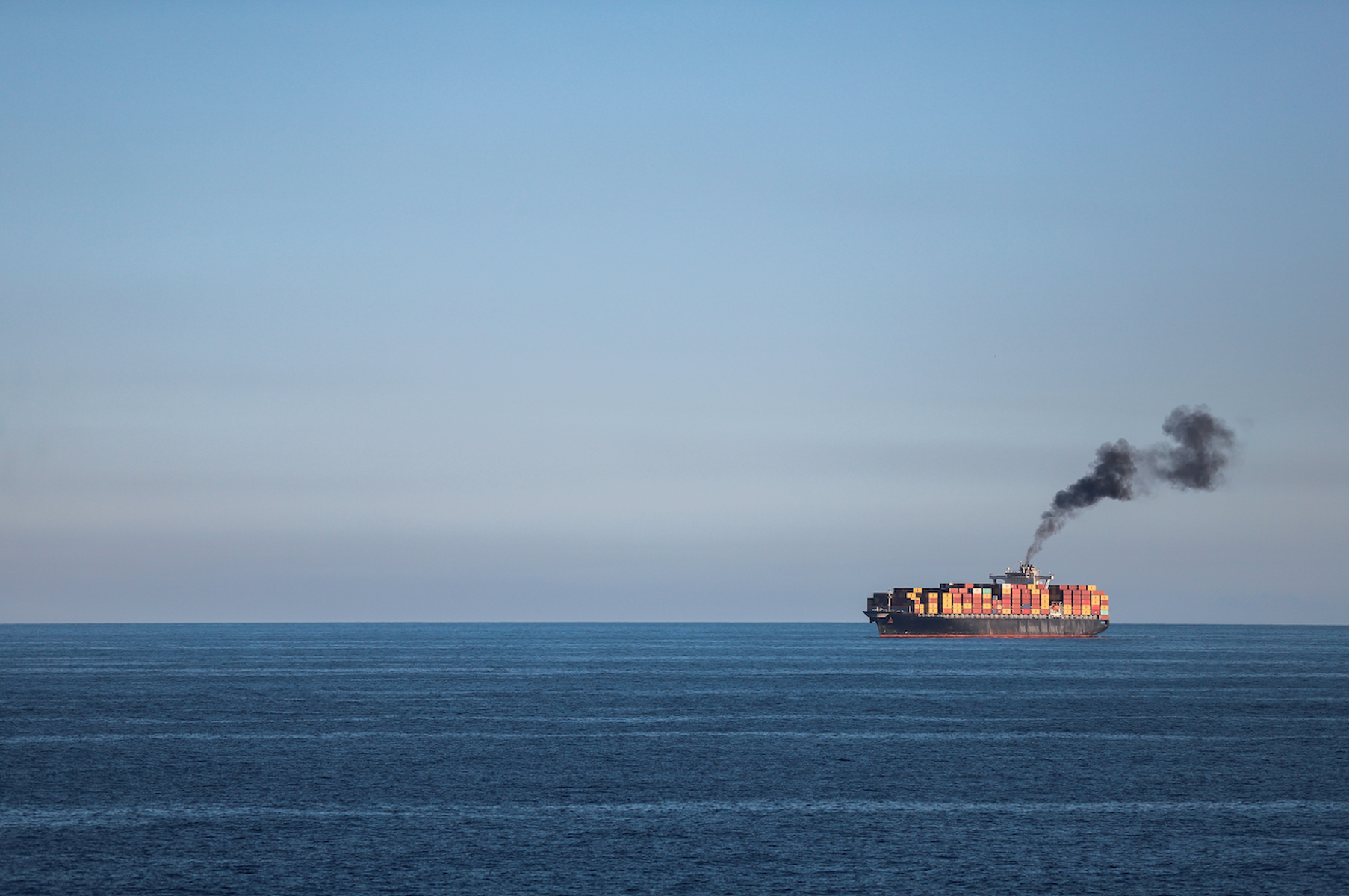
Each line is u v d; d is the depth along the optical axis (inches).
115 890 7829.7
